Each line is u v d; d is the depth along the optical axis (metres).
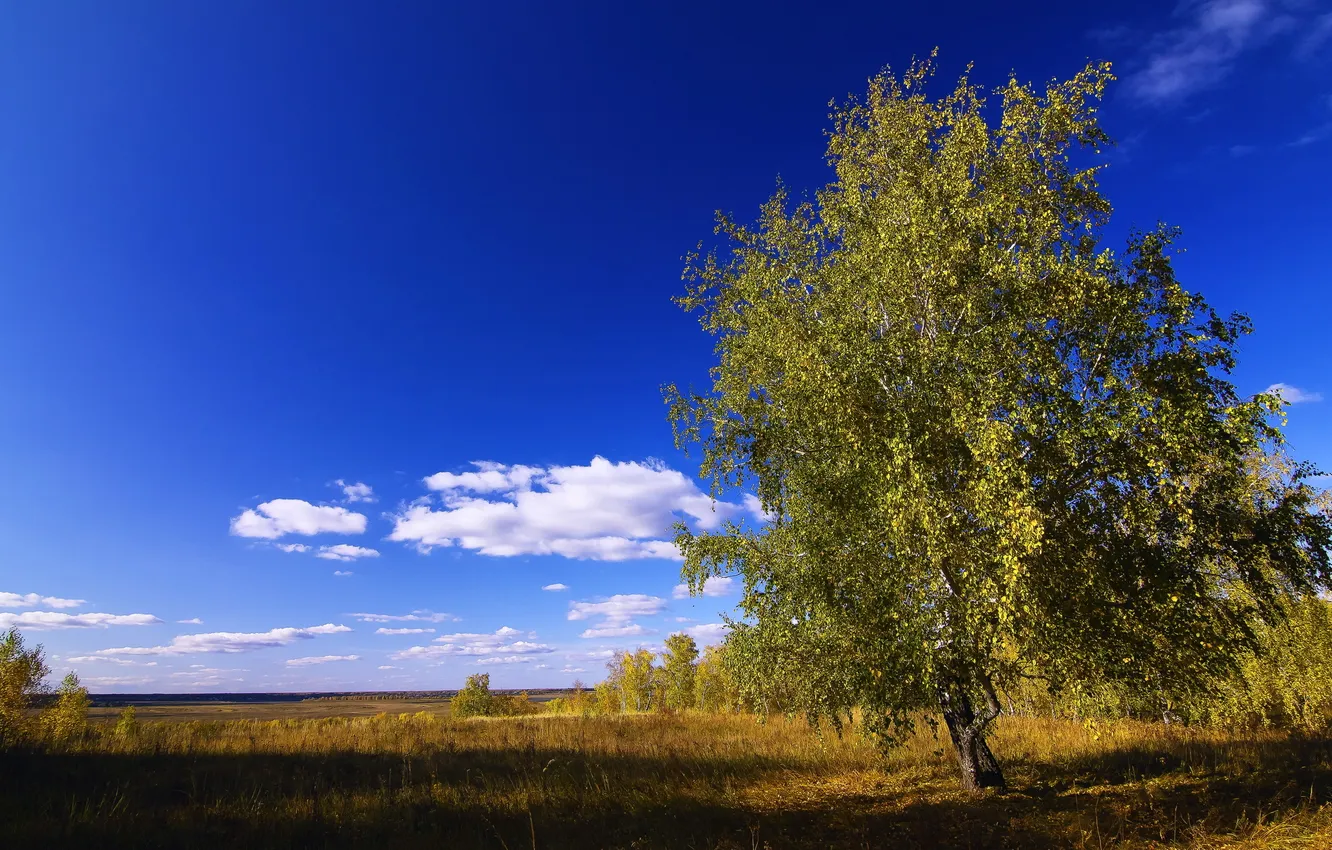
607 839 7.86
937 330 9.66
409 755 14.03
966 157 10.55
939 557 7.73
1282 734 16.80
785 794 10.64
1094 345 8.57
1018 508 6.99
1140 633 8.51
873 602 9.19
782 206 12.81
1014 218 9.20
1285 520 8.24
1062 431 7.61
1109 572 8.11
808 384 9.33
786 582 10.35
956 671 8.92
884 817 8.62
